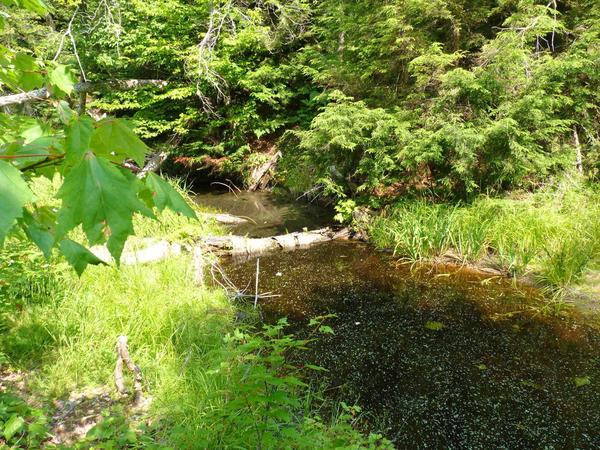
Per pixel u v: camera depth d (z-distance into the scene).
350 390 3.27
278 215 8.13
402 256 6.08
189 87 9.08
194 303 4.04
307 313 4.48
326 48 9.02
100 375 3.02
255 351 3.62
